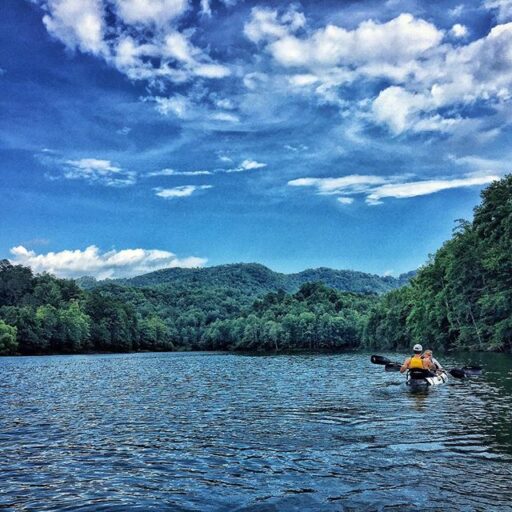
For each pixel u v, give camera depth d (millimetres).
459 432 10820
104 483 7969
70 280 176875
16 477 8398
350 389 20047
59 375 35438
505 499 6617
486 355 45594
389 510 6355
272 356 81250
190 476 8195
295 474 8055
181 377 31125
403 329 83688
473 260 58125
